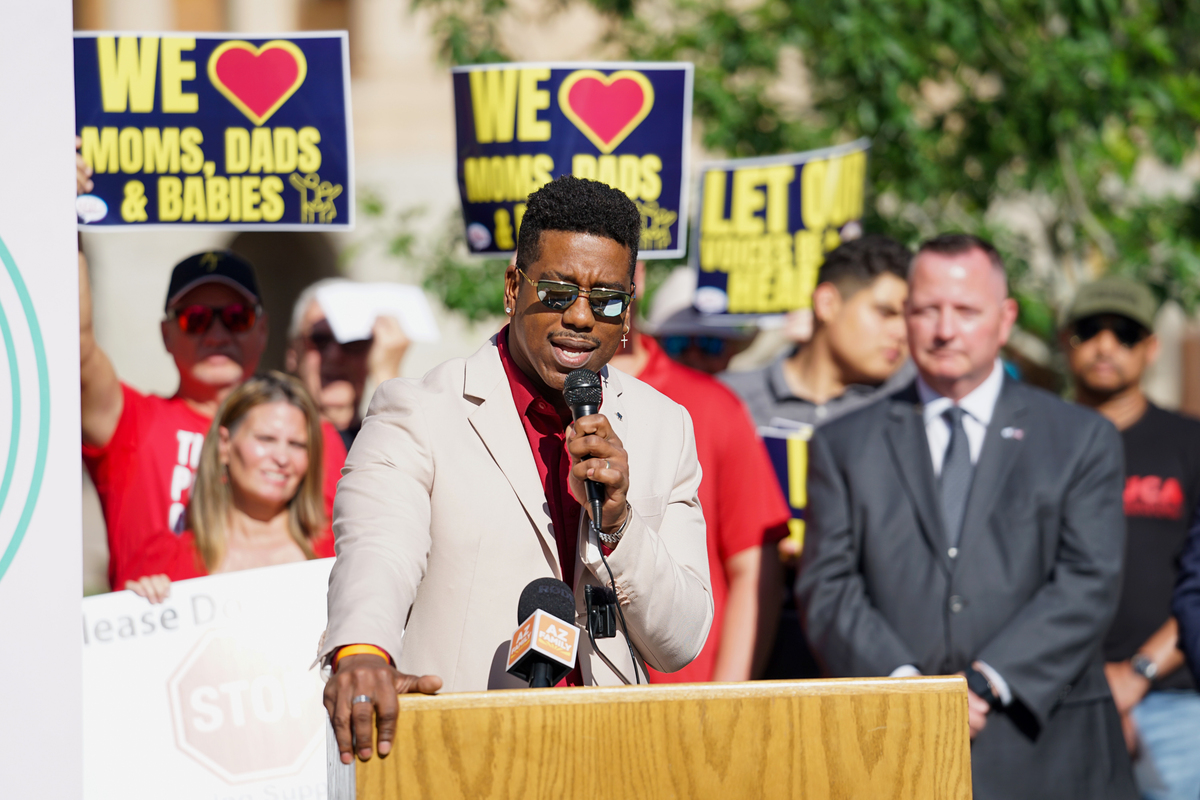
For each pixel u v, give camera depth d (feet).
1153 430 26.78
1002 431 20.95
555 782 9.86
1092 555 20.13
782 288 28.60
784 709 10.13
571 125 21.76
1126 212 47.50
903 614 20.38
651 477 12.69
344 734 9.61
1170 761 24.94
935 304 21.30
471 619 11.82
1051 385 42.96
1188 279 44.98
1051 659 19.54
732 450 23.04
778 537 23.34
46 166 11.00
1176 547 25.70
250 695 17.13
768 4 44.52
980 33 42.83
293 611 17.42
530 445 12.44
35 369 10.94
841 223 28.48
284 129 19.81
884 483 21.21
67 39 11.09
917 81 43.52
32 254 10.94
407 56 63.72
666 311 32.76
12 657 10.86
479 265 45.24
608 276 11.94
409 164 63.67
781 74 46.26
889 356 27.94
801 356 29.35
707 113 44.27
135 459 21.85
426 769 9.68
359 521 11.57
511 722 9.82
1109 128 46.47
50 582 10.98
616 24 47.21
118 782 16.67
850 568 21.09
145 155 19.66
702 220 29.04
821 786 10.12
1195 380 69.87
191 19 62.39
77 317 11.10
